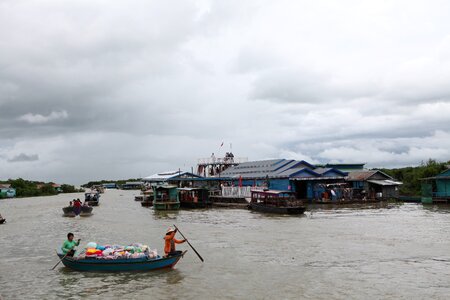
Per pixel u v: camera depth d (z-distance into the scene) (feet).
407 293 55.42
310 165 236.43
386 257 76.43
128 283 62.75
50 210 236.22
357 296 54.65
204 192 215.31
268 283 61.36
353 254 79.51
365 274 65.10
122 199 362.94
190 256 80.84
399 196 216.33
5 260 82.74
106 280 64.64
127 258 68.59
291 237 101.19
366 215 149.48
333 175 228.02
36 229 137.39
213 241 98.27
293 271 67.87
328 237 99.76
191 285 61.16
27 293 59.31
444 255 77.25
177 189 205.98
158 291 58.54
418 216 141.90
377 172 223.10
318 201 205.05
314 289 57.98
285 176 216.54
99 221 160.04
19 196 487.20
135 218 167.94
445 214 146.51
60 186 639.76
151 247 94.99
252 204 180.75
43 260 82.07
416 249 82.99
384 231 107.45
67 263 71.77
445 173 196.75
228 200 216.54
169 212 189.98
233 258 78.54
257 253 82.74
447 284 59.11
